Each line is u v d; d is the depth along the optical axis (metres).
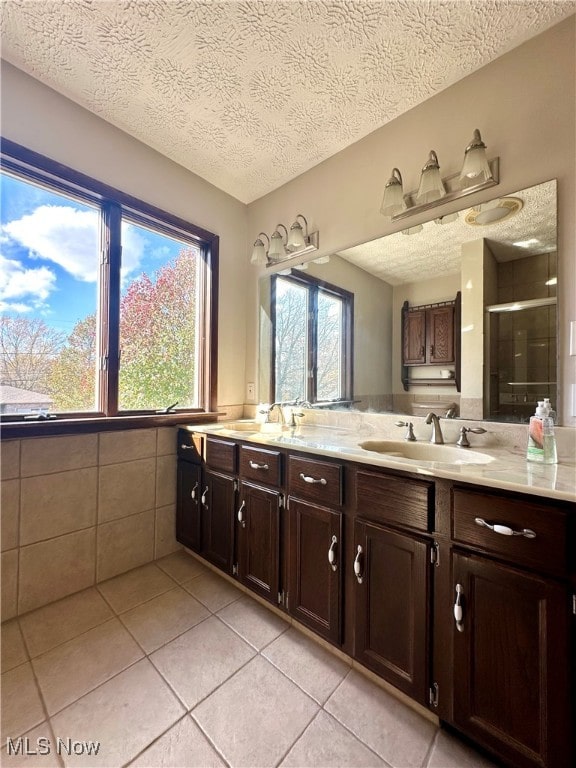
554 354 1.26
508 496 0.87
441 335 1.56
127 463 1.85
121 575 1.81
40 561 1.54
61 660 1.24
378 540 1.12
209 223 2.25
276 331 2.31
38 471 1.54
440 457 1.42
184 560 1.98
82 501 1.68
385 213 1.66
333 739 0.97
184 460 2.00
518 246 1.34
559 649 0.78
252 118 1.70
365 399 1.83
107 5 1.17
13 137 1.43
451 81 1.48
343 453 1.22
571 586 0.77
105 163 1.73
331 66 1.40
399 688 1.05
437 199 1.53
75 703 1.07
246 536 1.60
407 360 1.68
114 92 1.56
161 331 2.06
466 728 0.91
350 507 1.21
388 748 0.95
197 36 1.28
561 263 1.25
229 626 1.44
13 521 1.47
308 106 1.62
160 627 1.43
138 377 1.94
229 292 2.40
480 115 1.42
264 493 1.52
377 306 1.78
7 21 1.23
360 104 1.60
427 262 1.60
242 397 2.50
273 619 1.49
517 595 0.85
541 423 1.12
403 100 1.58
